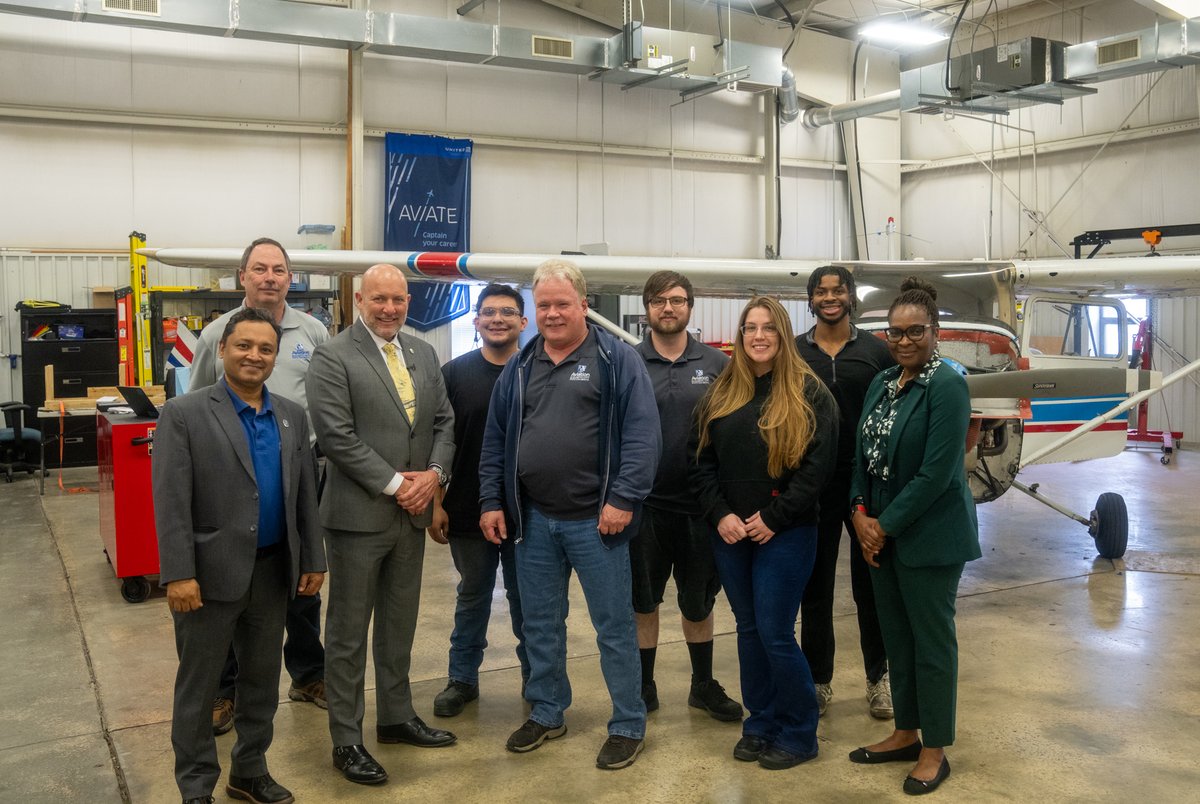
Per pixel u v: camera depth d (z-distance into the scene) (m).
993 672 3.57
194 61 10.11
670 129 12.95
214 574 2.33
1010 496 7.94
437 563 5.64
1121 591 4.79
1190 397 11.73
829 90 13.77
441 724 3.11
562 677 2.98
